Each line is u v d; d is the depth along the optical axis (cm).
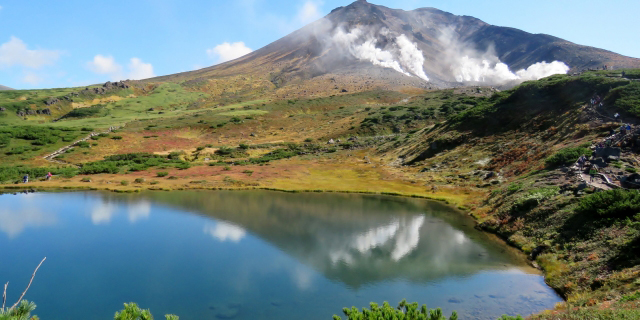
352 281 2636
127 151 10594
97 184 6712
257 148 11738
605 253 2327
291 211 4797
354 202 5381
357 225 4128
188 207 5028
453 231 3850
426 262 2967
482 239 3544
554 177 4122
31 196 5766
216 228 4028
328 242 3528
